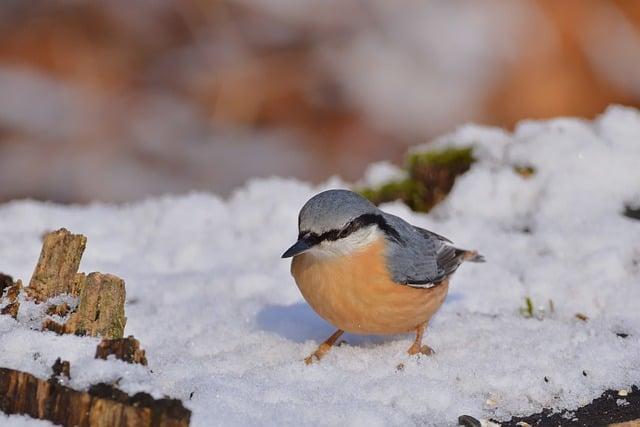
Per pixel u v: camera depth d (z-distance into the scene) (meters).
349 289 8.02
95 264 10.71
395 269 8.05
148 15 20.98
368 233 8.09
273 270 10.59
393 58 20.02
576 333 8.55
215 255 11.27
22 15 20.22
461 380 7.63
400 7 20.38
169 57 20.77
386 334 8.85
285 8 20.58
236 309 9.52
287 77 20.25
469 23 19.77
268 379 7.49
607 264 9.85
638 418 7.17
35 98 19.52
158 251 11.30
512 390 7.52
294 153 19.67
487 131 13.06
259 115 20.20
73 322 6.84
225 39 20.67
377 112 19.84
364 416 6.79
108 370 6.30
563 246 10.51
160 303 9.80
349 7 20.58
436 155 12.71
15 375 6.21
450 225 11.40
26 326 6.99
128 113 19.91
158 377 7.34
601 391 7.61
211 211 12.41
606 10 19.31
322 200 8.06
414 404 7.21
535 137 12.34
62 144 19.36
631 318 9.02
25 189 18.86
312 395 7.21
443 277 8.52
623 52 18.97
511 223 11.50
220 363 7.95
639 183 11.56
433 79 19.67
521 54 19.27
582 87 18.89
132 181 19.16
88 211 12.73
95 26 20.44
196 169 19.55
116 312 6.92
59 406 6.13
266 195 12.90
